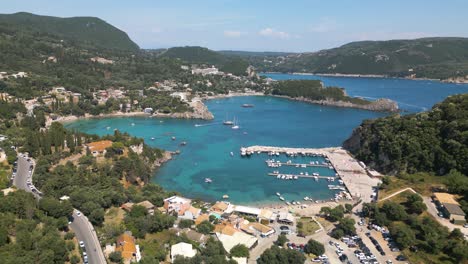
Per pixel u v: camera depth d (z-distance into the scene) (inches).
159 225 6314.0
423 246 6205.7
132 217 6461.6
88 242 5423.2
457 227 6692.9
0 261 4050.2
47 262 4439.0
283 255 5615.2
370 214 7588.6
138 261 5039.4
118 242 5516.7
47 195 6717.5
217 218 7308.1
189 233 6284.5
